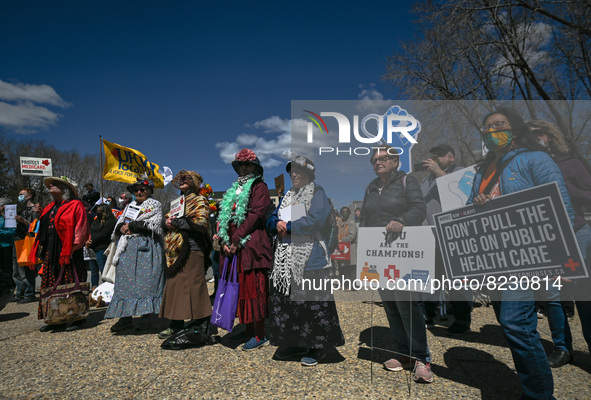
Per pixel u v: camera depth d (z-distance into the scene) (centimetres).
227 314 289
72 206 390
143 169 695
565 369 250
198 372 256
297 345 262
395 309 241
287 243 267
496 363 260
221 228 312
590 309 239
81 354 302
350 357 278
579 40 868
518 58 948
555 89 935
